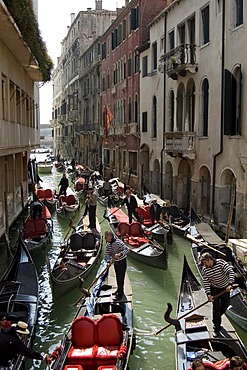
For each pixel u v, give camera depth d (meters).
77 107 55.50
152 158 25.50
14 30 14.21
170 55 20.59
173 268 13.57
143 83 27.02
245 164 14.66
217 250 11.38
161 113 23.78
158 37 24.02
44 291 11.92
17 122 20.14
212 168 17.34
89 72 47.03
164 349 8.79
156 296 11.48
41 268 13.98
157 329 9.59
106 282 10.26
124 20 31.73
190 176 21.45
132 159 30.70
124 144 32.06
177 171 21.41
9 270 11.33
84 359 7.23
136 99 29.11
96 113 44.50
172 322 8.13
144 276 12.91
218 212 16.94
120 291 9.41
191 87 20.03
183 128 20.69
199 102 18.67
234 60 15.42
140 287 12.09
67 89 63.50
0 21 13.30
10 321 7.32
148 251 13.73
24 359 7.75
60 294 10.93
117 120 34.72
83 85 51.44
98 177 35.00
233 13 15.54
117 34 34.16
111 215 18.50
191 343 7.72
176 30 21.28
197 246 13.90
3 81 16.23
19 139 19.09
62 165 53.50
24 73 21.81
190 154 19.03
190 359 7.23
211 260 7.92
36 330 9.51
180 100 21.23
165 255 12.73
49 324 9.97
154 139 25.02
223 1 16.14
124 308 9.05
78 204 23.22
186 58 19.08
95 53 44.06
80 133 51.53
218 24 16.69
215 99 17.08
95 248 13.59
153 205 17.22
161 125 23.80
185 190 21.56
